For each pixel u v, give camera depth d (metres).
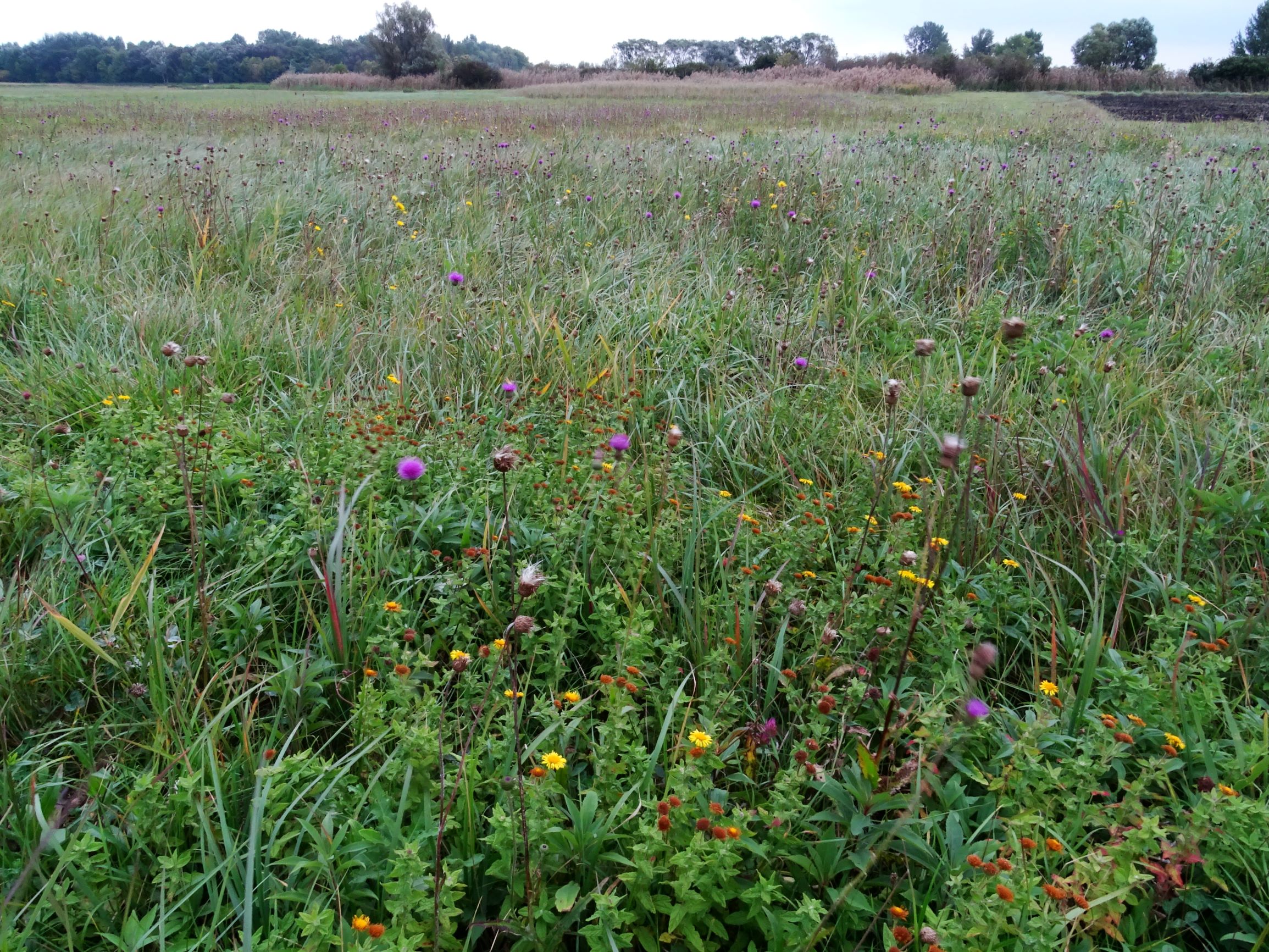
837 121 16.19
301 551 2.69
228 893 1.70
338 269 5.47
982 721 2.04
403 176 8.06
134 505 2.95
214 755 1.82
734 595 2.53
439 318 4.59
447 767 1.95
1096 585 2.58
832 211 6.61
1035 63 45.62
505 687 2.13
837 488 3.24
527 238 6.09
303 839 1.82
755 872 1.77
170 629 2.35
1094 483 3.08
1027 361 4.22
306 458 3.22
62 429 3.37
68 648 2.27
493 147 9.55
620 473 2.90
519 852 1.67
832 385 4.12
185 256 5.78
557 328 4.10
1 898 1.59
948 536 2.86
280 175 7.84
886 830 1.76
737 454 3.62
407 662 2.11
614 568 2.69
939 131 13.77
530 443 3.46
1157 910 1.78
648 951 1.62
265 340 4.39
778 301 5.29
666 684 2.21
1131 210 6.50
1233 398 3.94
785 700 2.34
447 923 1.57
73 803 1.76
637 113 17.05
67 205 6.57
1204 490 3.03
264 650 2.42
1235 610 2.62
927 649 2.32
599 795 1.83
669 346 4.41
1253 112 21.67
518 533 2.78
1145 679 2.11
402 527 2.81
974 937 1.52
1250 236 5.91
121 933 1.62
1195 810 1.73
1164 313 5.05
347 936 1.59
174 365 4.02
